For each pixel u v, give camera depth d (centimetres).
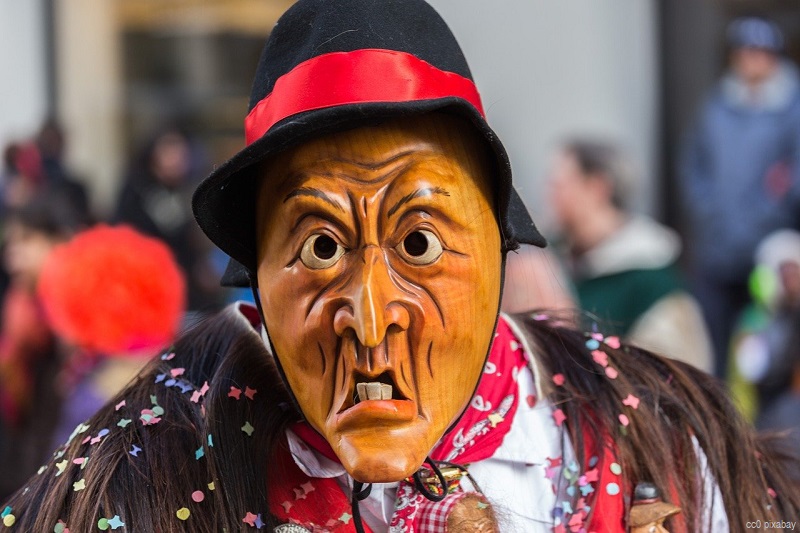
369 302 173
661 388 230
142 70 796
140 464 201
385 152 180
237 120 791
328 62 181
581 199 492
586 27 732
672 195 767
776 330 560
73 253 376
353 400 178
